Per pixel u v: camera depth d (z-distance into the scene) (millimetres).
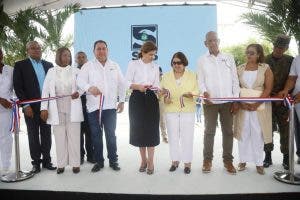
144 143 4145
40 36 8766
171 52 12188
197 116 9508
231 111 4184
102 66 4328
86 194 3537
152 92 4215
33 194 3633
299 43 6535
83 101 4750
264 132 4125
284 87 4434
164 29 12133
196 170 4359
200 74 4262
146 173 4246
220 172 4250
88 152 4855
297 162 4648
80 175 4191
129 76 4270
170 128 4312
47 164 4523
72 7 8891
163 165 4641
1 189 3684
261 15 7000
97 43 4316
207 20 12016
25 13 8414
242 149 4289
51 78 4238
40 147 4500
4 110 4352
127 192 3521
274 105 4504
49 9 9070
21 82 4312
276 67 4484
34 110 4348
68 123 4293
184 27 12094
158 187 3676
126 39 12273
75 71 4406
